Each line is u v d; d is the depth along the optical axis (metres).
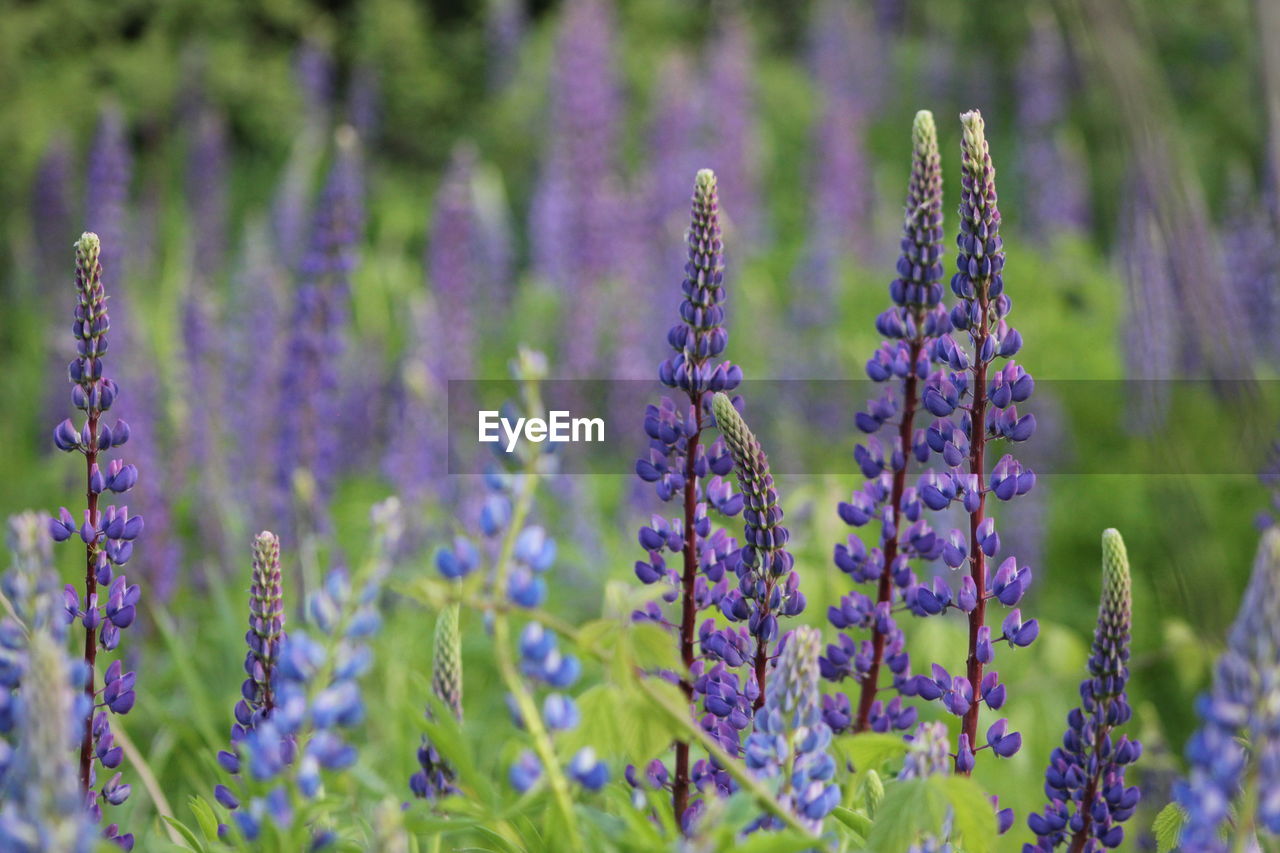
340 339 7.35
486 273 13.48
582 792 2.35
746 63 15.90
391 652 6.33
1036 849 2.97
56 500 8.61
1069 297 12.88
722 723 2.93
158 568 7.04
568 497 8.64
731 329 13.07
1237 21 18.53
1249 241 9.82
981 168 2.92
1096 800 2.88
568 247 13.28
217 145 13.31
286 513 7.29
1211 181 17.30
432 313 9.62
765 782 2.44
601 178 14.58
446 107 19.66
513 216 17.77
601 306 12.40
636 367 11.19
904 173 19.70
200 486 8.14
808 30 22.81
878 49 21.31
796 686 2.44
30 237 13.29
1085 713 2.88
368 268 12.86
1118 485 9.44
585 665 6.26
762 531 2.99
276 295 8.91
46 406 9.11
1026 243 16.36
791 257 15.73
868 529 7.64
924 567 7.98
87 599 2.87
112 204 10.41
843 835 2.74
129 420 7.86
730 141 15.42
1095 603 9.38
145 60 17.33
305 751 2.28
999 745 2.95
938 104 21.22
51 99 16.69
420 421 8.25
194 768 5.16
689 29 21.58
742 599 3.03
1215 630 3.83
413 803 2.90
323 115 16.81
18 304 13.02
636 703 2.29
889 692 5.18
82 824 1.89
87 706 2.34
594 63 14.70
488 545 2.38
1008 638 3.00
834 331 12.45
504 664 2.29
